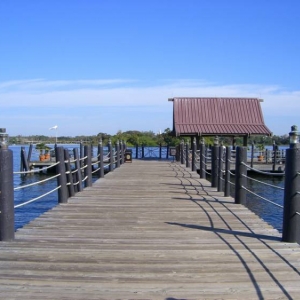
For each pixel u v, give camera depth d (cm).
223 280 420
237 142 3734
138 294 383
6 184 561
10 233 570
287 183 575
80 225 679
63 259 486
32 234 609
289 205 573
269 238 598
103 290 392
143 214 782
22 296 376
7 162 557
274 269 455
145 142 4456
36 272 440
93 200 952
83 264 468
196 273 441
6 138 556
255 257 500
